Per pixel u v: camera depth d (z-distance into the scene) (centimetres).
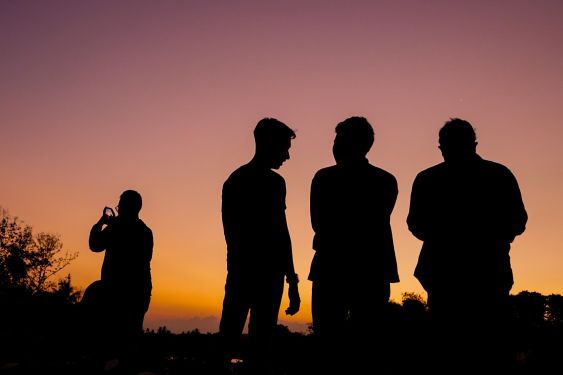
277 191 381
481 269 360
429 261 383
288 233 384
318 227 388
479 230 367
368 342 365
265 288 369
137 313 490
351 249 372
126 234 495
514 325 364
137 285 488
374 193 380
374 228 376
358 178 384
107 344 482
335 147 400
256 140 386
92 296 485
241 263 368
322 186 390
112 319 477
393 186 388
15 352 615
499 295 358
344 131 392
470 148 385
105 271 486
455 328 360
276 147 382
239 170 388
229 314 369
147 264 502
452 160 387
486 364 351
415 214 400
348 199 380
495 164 382
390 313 400
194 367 525
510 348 356
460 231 371
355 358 364
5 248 3158
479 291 358
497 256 364
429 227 388
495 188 372
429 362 374
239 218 373
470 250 365
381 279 370
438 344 368
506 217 367
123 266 486
